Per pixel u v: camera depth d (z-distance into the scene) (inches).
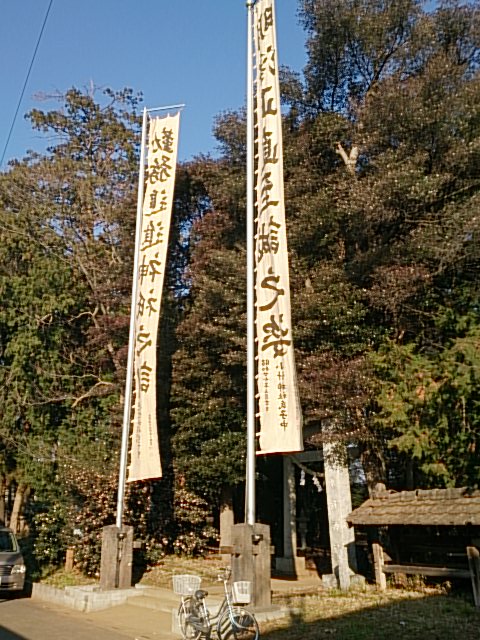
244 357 595.2
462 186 594.2
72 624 478.3
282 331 461.1
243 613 368.2
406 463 621.6
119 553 581.0
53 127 1005.2
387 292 551.2
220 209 693.9
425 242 557.9
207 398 681.0
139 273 619.2
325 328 564.7
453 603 429.7
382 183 550.0
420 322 594.9
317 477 746.8
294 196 610.5
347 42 650.8
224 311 639.8
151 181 637.3
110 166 1000.2
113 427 753.0
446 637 345.4
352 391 533.0
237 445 679.7
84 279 976.9
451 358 496.4
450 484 495.2
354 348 561.9
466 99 572.7
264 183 494.6
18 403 882.8
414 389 511.2
